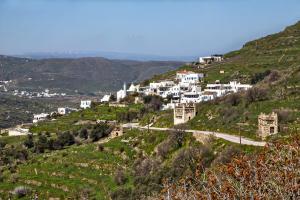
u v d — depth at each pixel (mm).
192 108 129125
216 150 92562
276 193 28078
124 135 135250
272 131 91688
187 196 32219
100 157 122625
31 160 134625
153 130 127812
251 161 31516
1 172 126812
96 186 107188
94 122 169625
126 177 105688
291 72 141625
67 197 104812
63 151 138500
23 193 109812
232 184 29281
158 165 103000
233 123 108562
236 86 178625
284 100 113500
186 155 92500
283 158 30453
